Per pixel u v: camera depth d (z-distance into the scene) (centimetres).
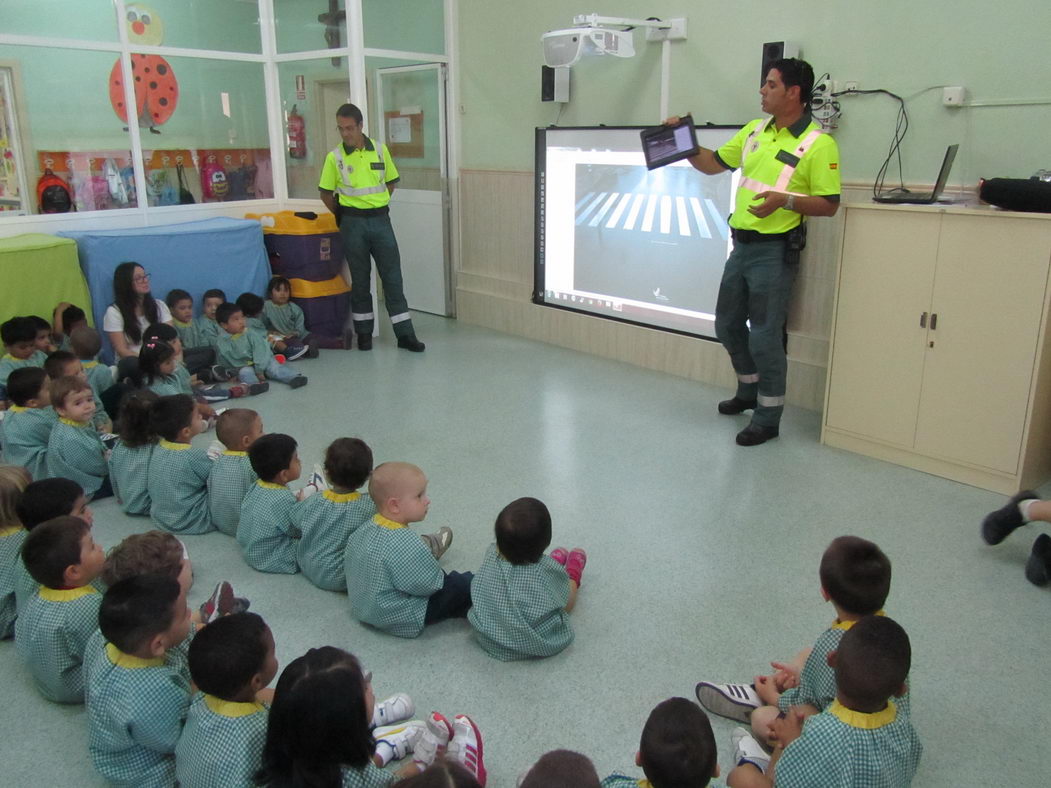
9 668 215
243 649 146
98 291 432
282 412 403
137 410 286
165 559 194
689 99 438
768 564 262
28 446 302
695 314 457
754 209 332
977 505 304
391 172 507
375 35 620
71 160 462
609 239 494
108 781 172
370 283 518
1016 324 295
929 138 352
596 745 184
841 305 345
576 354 520
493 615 212
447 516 294
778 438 372
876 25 359
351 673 136
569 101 502
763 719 183
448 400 424
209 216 523
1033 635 226
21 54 434
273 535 256
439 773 122
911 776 150
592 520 291
